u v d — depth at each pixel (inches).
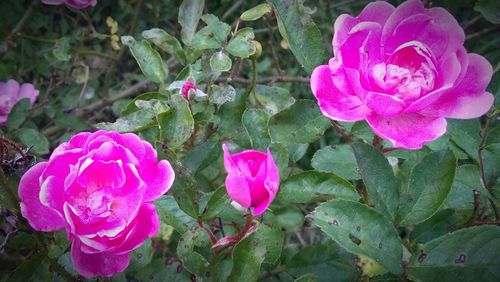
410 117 8.2
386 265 8.5
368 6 8.5
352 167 10.8
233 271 9.0
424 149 10.8
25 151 10.6
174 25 23.2
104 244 8.0
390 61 8.4
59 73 19.7
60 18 23.5
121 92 19.6
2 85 16.3
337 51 8.3
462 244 8.5
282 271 11.1
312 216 8.6
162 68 12.0
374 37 8.4
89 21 18.1
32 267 9.5
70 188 8.2
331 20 19.7
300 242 16.8
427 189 9.1
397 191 9.1
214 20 11.9
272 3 9.7
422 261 8.5
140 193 8.2
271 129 10.0
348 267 10.7
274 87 12.4
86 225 8.1
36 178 8.5
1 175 9.0
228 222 12.3
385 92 8.1
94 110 19.0
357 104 8.3
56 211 8.0
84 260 8.4
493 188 9.8
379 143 10.1
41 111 17.8
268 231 9.2
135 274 10.3
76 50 18.3
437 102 8.3
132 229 8.2
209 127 12.1
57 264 9.8
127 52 23.0
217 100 11.1
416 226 10.8
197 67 12.2
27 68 20.3
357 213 8.7
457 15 16.8
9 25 21.3
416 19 8.3
